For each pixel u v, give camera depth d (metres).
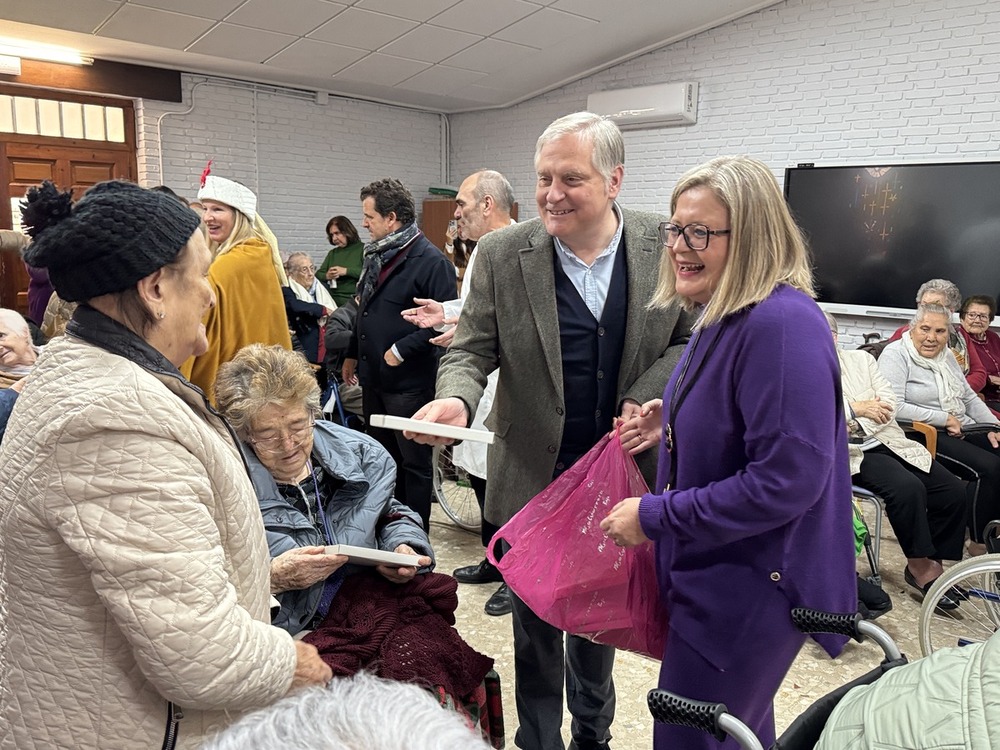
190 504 0.85
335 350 3.52
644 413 1.41
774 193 1.11
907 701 0.69
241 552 0.97
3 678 0.91
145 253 0.85
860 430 2.94
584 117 1.47
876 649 2.50
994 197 4.54
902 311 4.95
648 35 5.75
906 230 4.87
